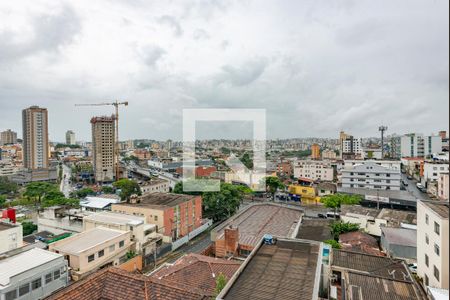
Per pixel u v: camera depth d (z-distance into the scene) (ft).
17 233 110.73
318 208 214.48
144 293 49.96
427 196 232.94
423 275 68.33
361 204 201.36
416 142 392.47
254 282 44.93
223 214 180.45
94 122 384.68
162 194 168.45
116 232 111.14
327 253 69.00
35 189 245.04
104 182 386.11
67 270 83.10
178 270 70.54
